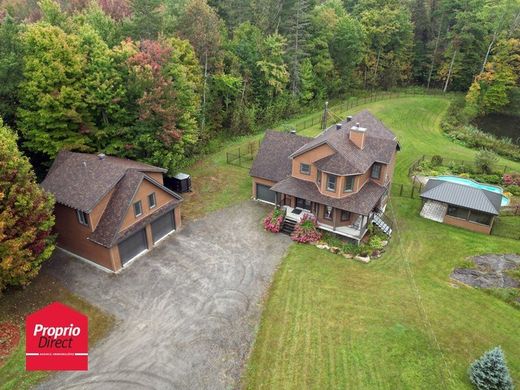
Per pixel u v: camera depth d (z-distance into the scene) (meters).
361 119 37.50
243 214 33.41
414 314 22.59
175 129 35.62
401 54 74.56
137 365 19.20
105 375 18.66
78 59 31.75
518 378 18.62
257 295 24.05
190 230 31.02
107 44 37.50
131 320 21.94
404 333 21.19
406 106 65.56
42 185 27.50
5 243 19.83
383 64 74.75
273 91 57.28
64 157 29.55
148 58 34.16
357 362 19.42
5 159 21.27
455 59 71.69
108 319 22.00
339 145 29.69
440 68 74.69
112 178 26.56
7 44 31.89
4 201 20.48
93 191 25.86
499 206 30.83
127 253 26.77
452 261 27.62
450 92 74.00
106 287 24.50
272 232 30.70
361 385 18.23
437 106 66.62
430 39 77.12
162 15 46.38
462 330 21.52
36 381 18.31
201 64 47.44
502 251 28.64
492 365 17.70
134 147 35.44
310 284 25.00
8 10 50.78
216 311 22.69
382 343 20.55
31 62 30.69
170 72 36.50
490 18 67.88
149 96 33.25
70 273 25.70
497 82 61.72
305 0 60.19
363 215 27.59
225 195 36.75
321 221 30.84
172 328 21.44
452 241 29.98
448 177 41.12
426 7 76.31
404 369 19.06
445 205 35.34
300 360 19.53
